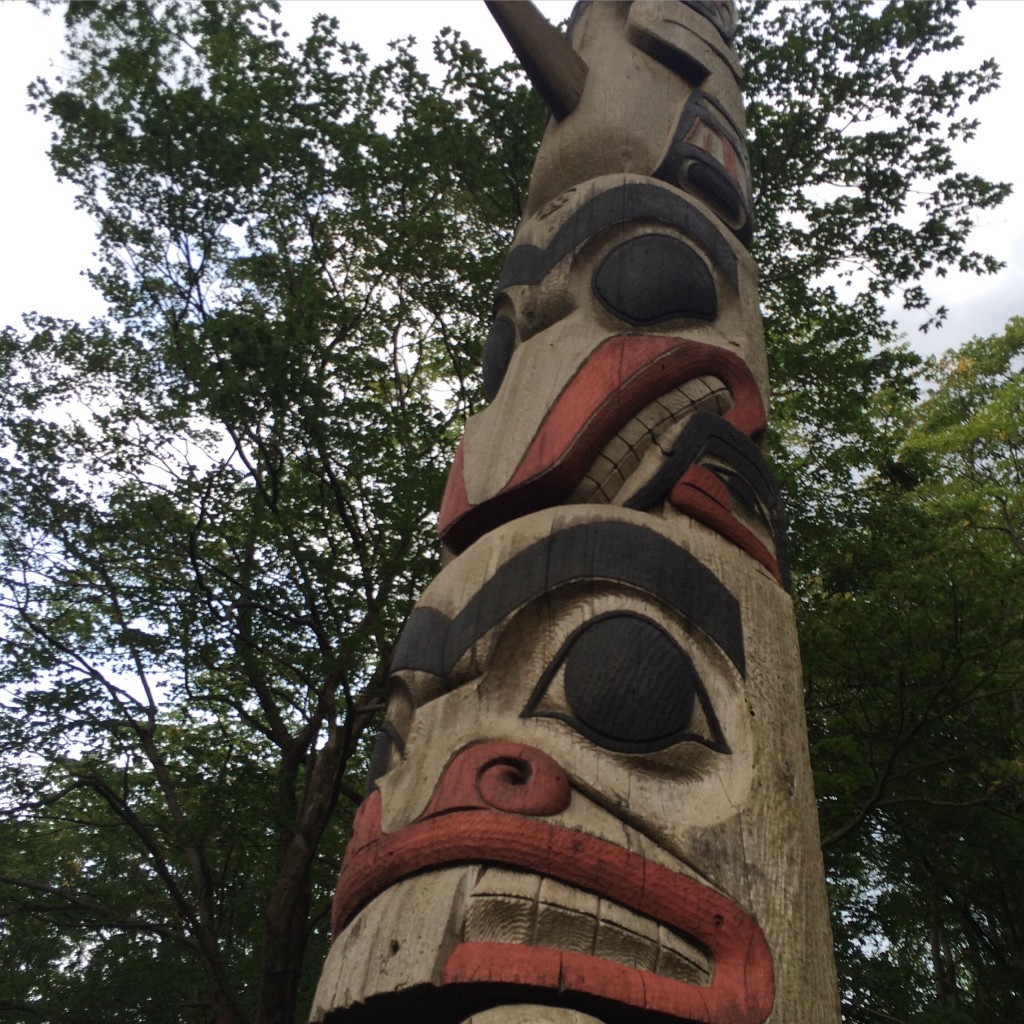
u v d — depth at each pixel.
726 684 3.00
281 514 9.61
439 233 10.27
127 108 10.28
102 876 10.83
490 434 3.84
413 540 9.62
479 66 10.05
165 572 10.27
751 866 2.64
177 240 10.48
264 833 10.02
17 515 9.83
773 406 12.40
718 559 3.30
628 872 2.47
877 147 10.59
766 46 10.64
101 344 10.64
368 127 10.31
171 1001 10.65
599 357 3.82
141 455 10.32
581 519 3.24
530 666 2.96
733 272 4.37
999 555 11.08
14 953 10.70
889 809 9.48
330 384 9.70
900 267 10.87
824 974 2.60
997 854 9.12
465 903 2.39
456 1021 2.39
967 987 12.06
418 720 2.98
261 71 10.45
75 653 9.56
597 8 5.88
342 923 2.74
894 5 10.20
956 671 8.12
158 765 9.48
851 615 8.84
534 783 2.58
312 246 10.63
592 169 5.05
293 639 9.98
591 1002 2.27
